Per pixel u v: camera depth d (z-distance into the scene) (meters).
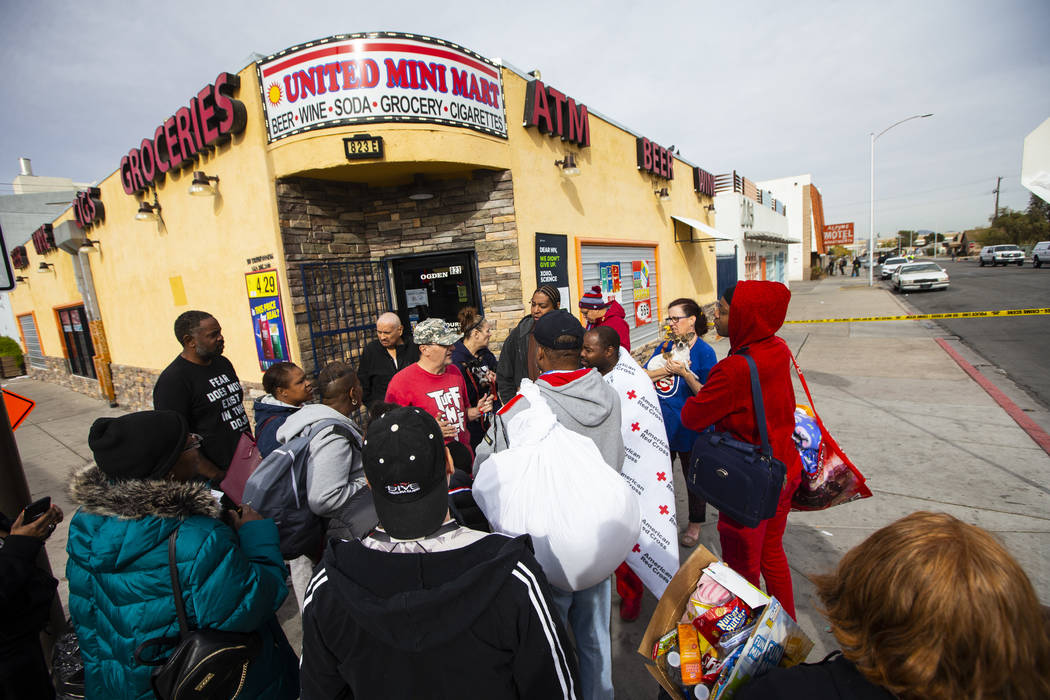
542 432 1.65
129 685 1.34
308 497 2.14
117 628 1.35
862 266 53.28
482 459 2.16
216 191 5.25
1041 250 28.78
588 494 1.56
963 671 0.78
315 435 2.20
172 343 6.83
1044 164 1.78
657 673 1.45
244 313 5.27
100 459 1.41
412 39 4.52
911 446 4.59
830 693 0.91
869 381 6.91
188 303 6.12
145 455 1.42
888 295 20.50
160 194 6.16
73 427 8.15
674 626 1.51
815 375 7.44
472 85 4.91
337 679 1.10
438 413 3.16
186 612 1.34
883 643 0.84
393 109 4.52
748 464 1.98
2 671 1.65
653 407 2.45
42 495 5.33
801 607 2.67
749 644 1.28
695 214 12.23
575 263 6.74
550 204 6.15
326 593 1.07
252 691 1.49
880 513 3.51
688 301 3.23
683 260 11.41
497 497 1.62
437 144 4.69
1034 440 4.50
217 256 5.47
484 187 5.39
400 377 3.23
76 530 1.41
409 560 1.06
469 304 5.62
